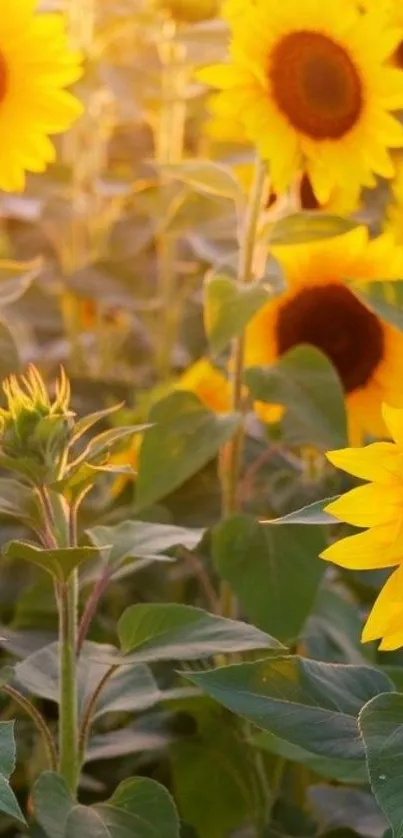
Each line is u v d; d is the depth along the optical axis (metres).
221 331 2.05
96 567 1.98
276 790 2.10
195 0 2.52
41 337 2.87
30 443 1.81
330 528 2.22
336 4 2.06
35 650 2.07
